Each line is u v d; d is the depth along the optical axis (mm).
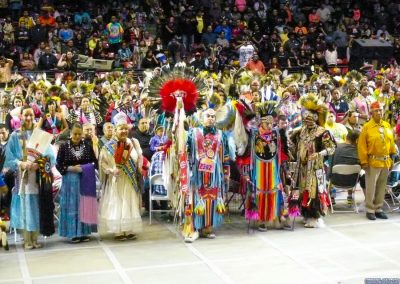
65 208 6719
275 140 7141
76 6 19984
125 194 6805
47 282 5578
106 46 17500
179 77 7109
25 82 12711
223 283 5523
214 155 6855
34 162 6461
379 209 7797
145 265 6035
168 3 20344
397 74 15250
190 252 6445
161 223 7660
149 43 18031
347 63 18578
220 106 7750
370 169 7602
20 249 6602
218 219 6945
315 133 7270
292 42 18531
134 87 11875
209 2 20172
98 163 6930
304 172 7309
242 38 18609
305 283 5496
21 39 17516
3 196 6930
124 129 6766
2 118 10648
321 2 21969
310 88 11914
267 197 7105
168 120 7262
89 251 6516
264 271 5820
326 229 7273
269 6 21281
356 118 8875
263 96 8961
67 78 14164
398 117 9969
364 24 21109
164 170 7191
